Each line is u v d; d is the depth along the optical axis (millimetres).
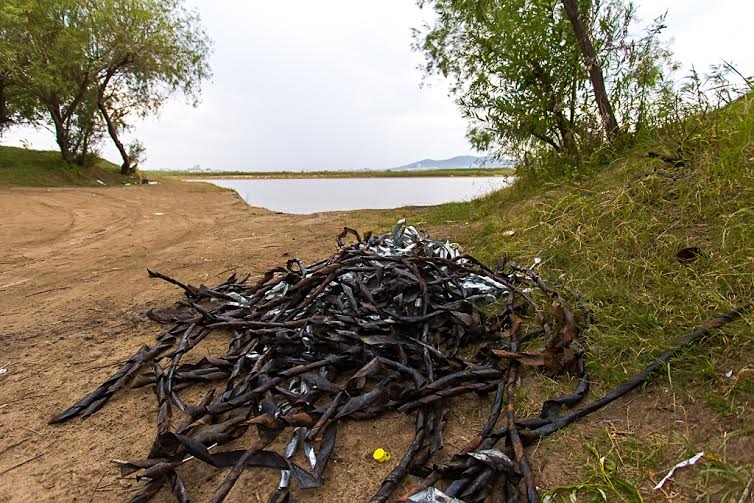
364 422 1930
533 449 1664
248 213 9250
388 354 2266
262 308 2748
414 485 1556
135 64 16234
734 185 2898
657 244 2859
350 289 2689
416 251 3451
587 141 5844
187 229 7336
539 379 2102
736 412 1562
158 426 1905
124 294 3881
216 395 2182
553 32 6453
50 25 13711
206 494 1570
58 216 8523
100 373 2496
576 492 1451
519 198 6352
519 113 6586
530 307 2750
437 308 2598
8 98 16328
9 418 2098
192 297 3320
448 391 1864
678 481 1412
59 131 16328
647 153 4039
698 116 3766
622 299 2498
